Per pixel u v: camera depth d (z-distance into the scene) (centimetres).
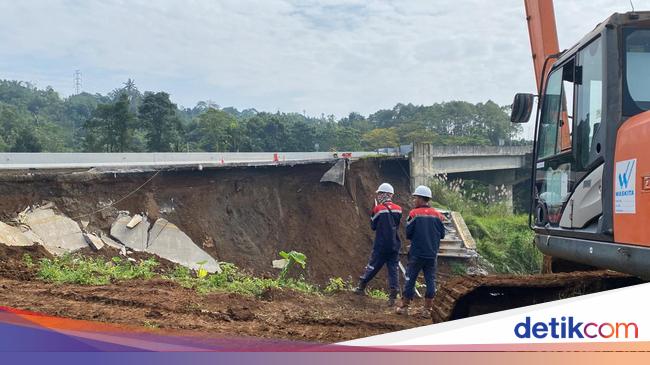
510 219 3519
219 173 2478
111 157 2822
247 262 2280
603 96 459
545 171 611
